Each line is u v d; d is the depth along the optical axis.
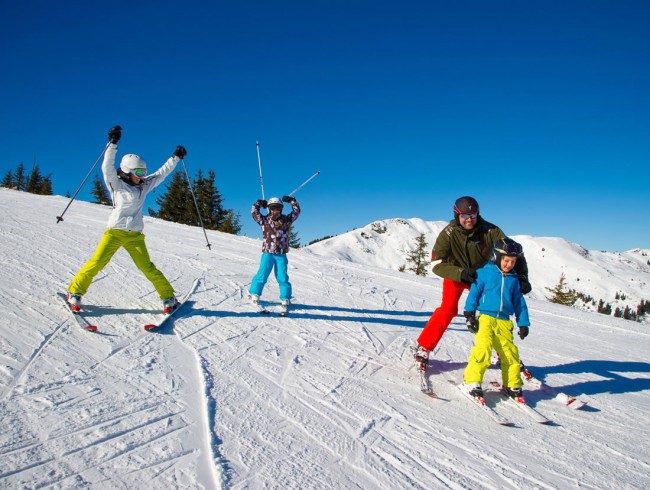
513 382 3.31
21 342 3.13
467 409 3.16
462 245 3.64
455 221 3.60
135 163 3.96
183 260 7.44
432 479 2.22
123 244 4.07
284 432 2.47
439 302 7.51
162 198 37.56
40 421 2.22
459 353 4.52
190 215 37.22
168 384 2.86
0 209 9.77
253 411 2.66
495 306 3.34
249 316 4.73
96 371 2.89
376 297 6.99
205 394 2.76
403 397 3.23
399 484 2.14
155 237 9.88
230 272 7.00
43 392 2.52
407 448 2.50
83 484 1.80
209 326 4.20
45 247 6.38
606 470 2.54
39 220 9.12
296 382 3.22
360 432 2.61
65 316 3.80
